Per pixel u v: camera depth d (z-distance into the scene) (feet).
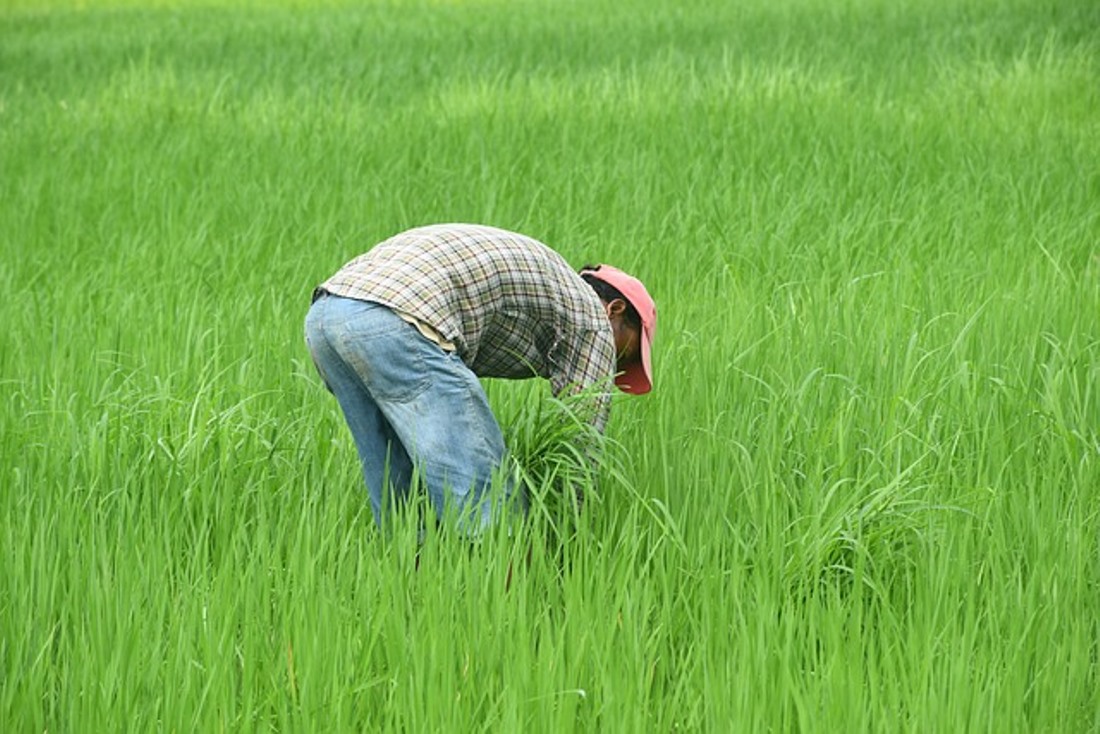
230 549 32.81
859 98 91.25
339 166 77.61
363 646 29.81
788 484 37.29
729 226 62.64
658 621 31.37
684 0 154.71
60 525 34.14
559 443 34.42
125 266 60.90
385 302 32.27
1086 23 114.73
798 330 47.06
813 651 29.14
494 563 31.27
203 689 28.43
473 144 80.89
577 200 68.44
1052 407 39.42
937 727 26.94
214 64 121.39
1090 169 70.69
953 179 71.20
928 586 31.17
